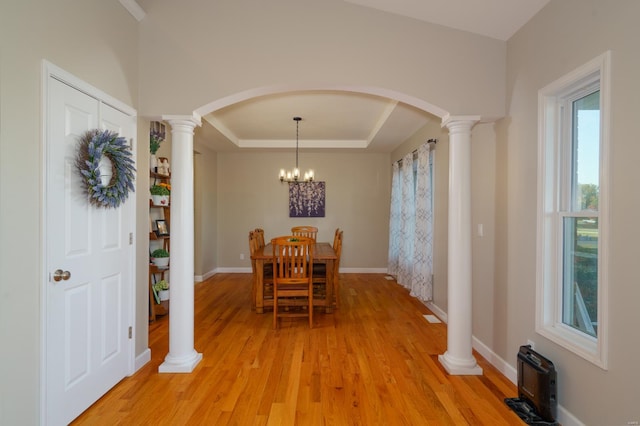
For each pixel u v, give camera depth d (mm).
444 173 4133
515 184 2607
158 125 4207
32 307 1760
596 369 1812
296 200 6953
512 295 2635
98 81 2260
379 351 3162
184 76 2748
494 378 2662
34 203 1770
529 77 2447
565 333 2148
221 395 2389
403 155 5859
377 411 2211
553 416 2082
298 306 4578
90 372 2211
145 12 2748
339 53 2756
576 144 2209
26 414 1731
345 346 3277
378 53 2770
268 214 6977
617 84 1686
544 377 2100
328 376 2674
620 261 1671
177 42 2752
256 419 2119
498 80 2766
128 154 2340
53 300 1884
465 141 2801
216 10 2760
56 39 1901
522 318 2512
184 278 2791
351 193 6992
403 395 2404
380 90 2818
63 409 1972
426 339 3467
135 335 2738
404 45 2775
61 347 1953
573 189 2225
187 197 2818
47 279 1834
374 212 7000
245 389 2471
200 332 3654
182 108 2746
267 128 5512
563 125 2266
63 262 1961
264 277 4512
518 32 2592
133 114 2670
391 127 4906
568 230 2240
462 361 2744
